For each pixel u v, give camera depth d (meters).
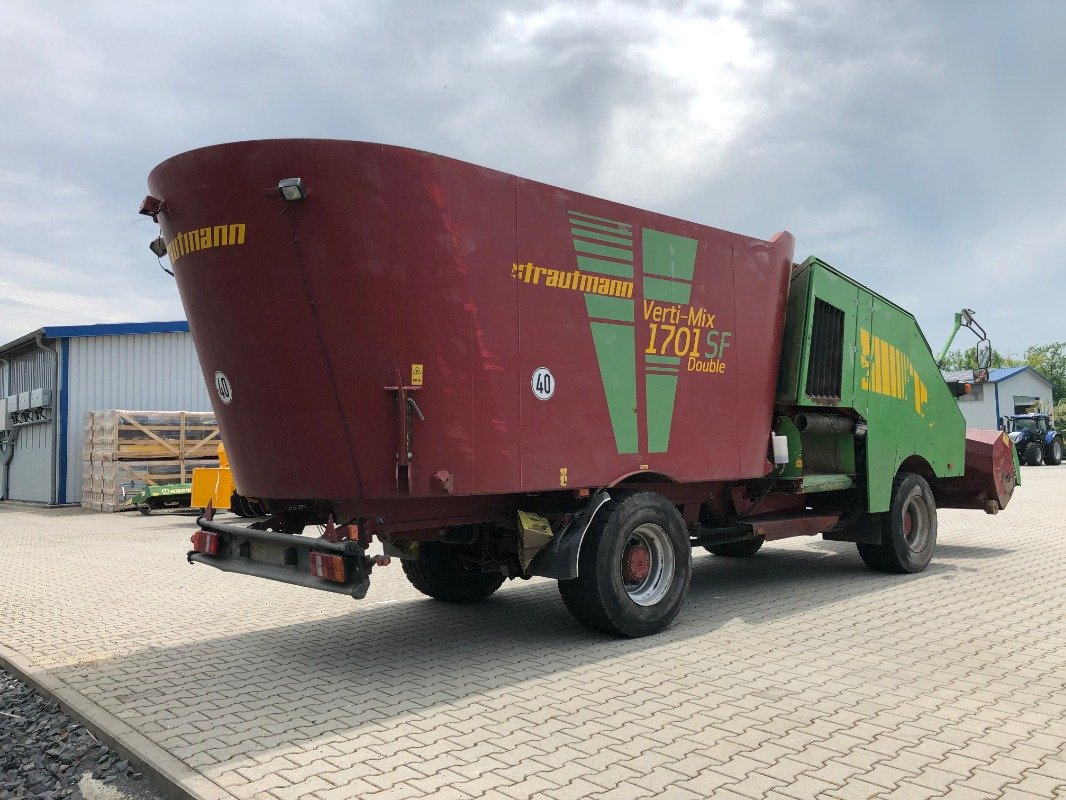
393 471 4.92
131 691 4.96
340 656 5.72
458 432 5.05
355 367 4.87
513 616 6.97
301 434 5.02
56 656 5.84
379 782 3.50
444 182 5.02
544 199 5.55
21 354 24.58
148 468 18.73
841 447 8.31
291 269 4.85
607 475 5.86
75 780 3.82
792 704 4.42
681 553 6.36
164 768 3.71
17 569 10.14
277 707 4.60
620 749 3.82
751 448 7.06
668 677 5.00
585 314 5.77
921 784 3.37
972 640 5.77
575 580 5.90
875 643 5.73
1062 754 3.67
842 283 7.98
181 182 5.08
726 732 4.02
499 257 5.27
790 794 3.29
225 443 5.61
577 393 5.70
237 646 6.07
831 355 7.84
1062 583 7.94
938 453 9.38
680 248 6.47
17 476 23.97
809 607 7.04
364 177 4.80
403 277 4.88
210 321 5.25
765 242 7.27
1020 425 36.06
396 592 8.23
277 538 5.32
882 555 8.62
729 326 6.87
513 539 6.21
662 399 6.29
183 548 12.20
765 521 7.52
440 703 4.61
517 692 4.78
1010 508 15.76
